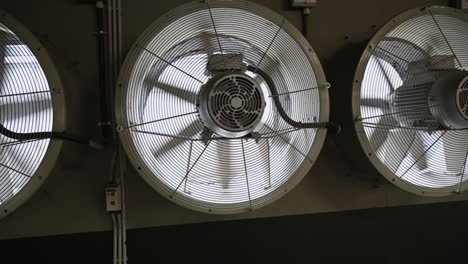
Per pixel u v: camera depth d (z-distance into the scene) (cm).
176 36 195
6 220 228
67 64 216
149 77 195
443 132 227
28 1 227
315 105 205
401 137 224
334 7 262
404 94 223
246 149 205
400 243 275
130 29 236
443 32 229
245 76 185
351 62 222
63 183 233
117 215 232
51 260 232
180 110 197
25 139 174
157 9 238
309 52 203
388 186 267
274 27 203
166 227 243
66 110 182
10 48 180
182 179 193
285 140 207
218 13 197
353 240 267
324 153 258
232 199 195
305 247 260
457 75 211
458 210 283
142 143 189
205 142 197
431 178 225
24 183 180
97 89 234
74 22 232
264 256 255
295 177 201
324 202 259
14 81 181
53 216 232
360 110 209
